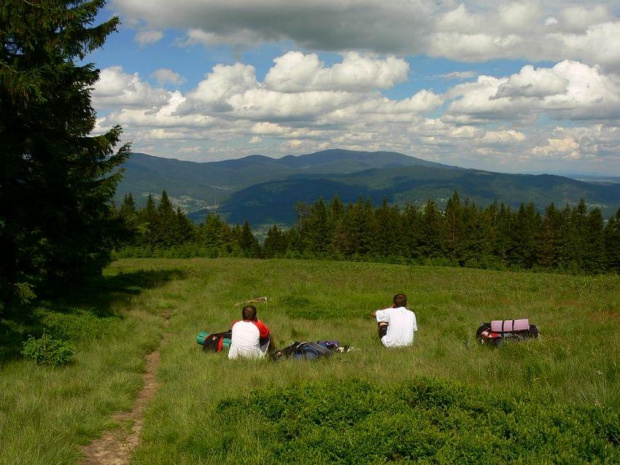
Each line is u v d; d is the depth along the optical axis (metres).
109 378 8.27
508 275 37.12
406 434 4.71
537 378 6.70
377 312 10.69
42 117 13.15
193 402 6.45
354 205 109.56
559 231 88.31
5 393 6.85
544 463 4.05
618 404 5.48
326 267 39.62
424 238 90.75
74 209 15.04
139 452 5.31
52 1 12.25
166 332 13.92
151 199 92.50
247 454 4.60
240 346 9.45
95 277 22.30
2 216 12.10
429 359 8.72
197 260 54.41
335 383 6.56
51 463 4.82
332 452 4.53
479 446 4.38
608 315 13.07
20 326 11.08
